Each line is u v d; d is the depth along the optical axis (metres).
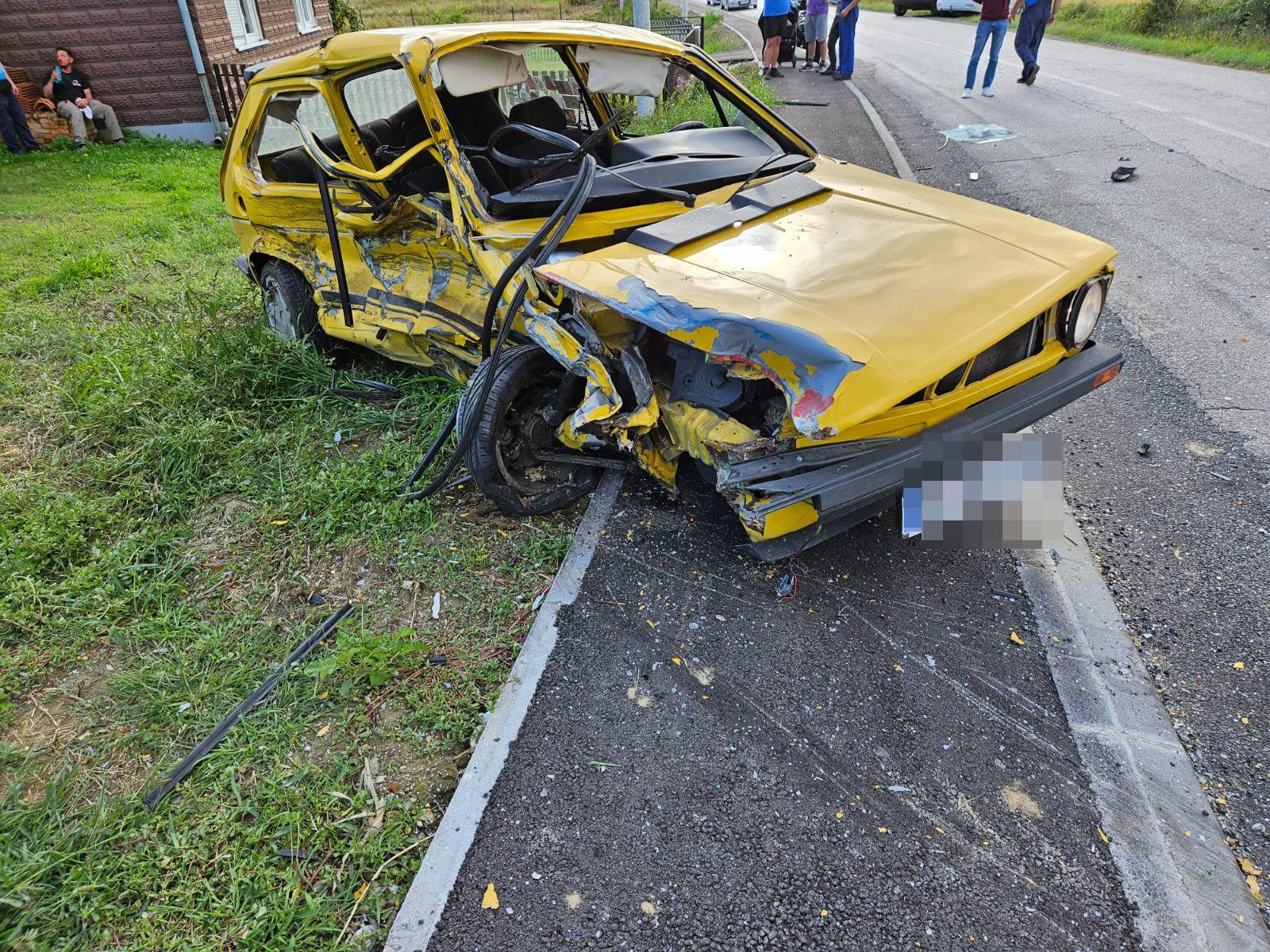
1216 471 3.56
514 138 4.24
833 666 2.75
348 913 2.12
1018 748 2.44
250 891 2.16
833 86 12.69
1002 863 2.14
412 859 2.24
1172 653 2.72
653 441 3.09
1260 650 2.70
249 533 3.60
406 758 2.54
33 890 2.14
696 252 3.05
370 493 3.73
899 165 8.09
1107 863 2.13
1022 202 6.98
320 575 3.33
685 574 3.17
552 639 2.90
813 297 2.66
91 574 3.33
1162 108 10.09
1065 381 2.93
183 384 4.45
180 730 2.66
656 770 2.43
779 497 2.52
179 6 12.20
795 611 2.99
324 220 4.34
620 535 3.39
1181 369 4.37
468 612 3.10
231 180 4.86
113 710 2.77
